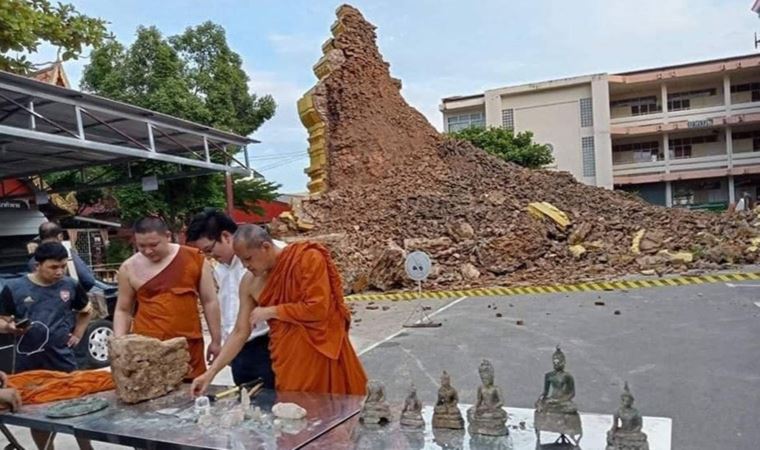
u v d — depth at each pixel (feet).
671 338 22.27
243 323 10.62
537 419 7.29
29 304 13.26
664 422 7.86
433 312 31.73
